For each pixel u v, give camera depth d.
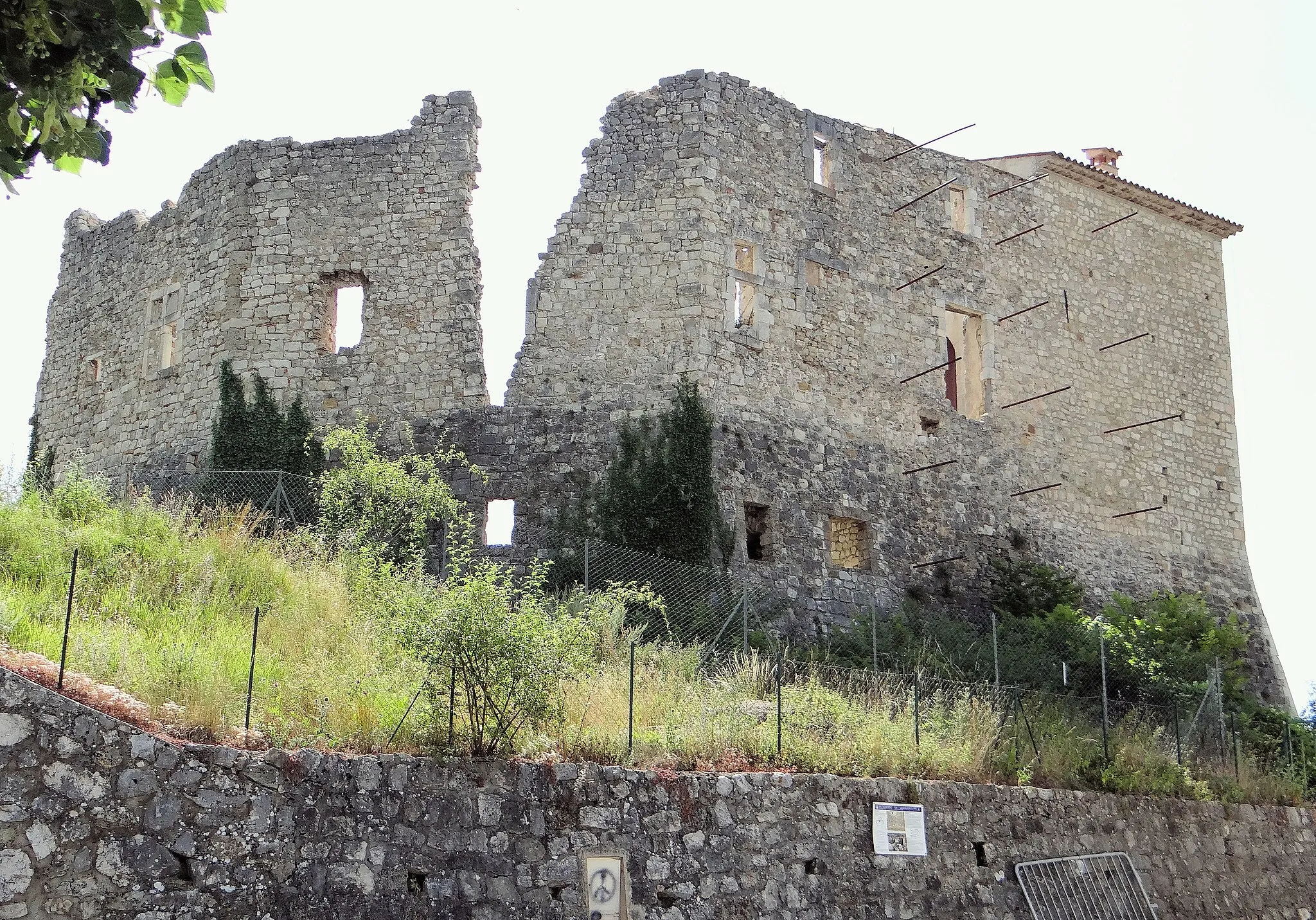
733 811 14.15
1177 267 35.78
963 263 31.22
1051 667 24.38
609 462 25.27
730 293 26.67
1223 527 34.59
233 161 27.88
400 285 26.70
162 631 15.12
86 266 31.27
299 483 24.83
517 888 12.32
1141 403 33.81
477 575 15.61
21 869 10.09
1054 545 30.81
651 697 16.25
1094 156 37.41
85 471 25.61
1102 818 18.03
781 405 26.86
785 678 20.27
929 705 19.23
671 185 26.78
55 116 7.32
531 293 26.47
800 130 28.89
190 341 27.83
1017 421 31.19
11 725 10.34
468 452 25.53
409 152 27.30
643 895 13.09
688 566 24.22
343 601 18.22
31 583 15.95
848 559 27.78
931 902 15.55
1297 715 31.11
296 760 11.47
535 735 13.43
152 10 7.39
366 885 11.51
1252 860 19.77
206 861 10.81
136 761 10.76
